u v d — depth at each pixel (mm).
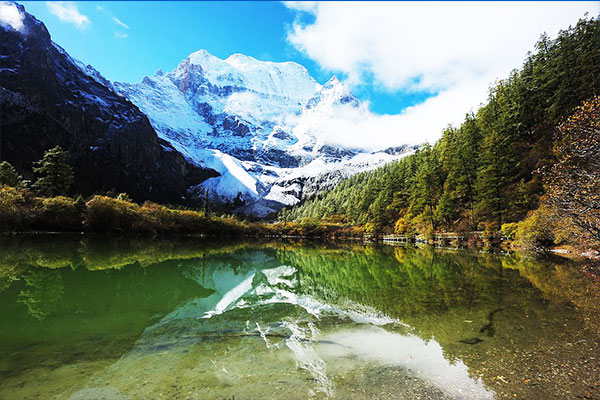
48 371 5793
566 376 5633
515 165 38219
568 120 11852
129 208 55375
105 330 8352
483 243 36062
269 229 98000
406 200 67000
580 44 43312
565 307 10312
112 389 5137
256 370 5941
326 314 10266
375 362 6328
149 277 17344
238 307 11391
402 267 22016
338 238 87750
